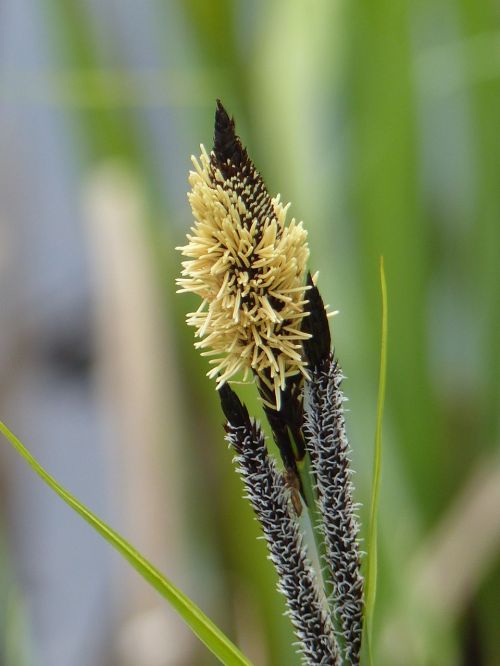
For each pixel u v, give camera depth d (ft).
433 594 1.44
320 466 0.83
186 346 1.58
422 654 1.31
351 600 0.84
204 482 1.56
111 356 1.41
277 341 0.82
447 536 1.49
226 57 1.44
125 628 1.33
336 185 1.56
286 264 0.82
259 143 1.44
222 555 1.55
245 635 1.50
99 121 1.64
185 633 1.33
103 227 1.47
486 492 1.49
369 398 1.48
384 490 1.43
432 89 1.68
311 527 0.84
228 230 0.81
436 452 1.61
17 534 1.69
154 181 1.66
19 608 1.14
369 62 1.52
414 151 1.56
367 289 1.57
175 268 1.60
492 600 1.51
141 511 1.34
